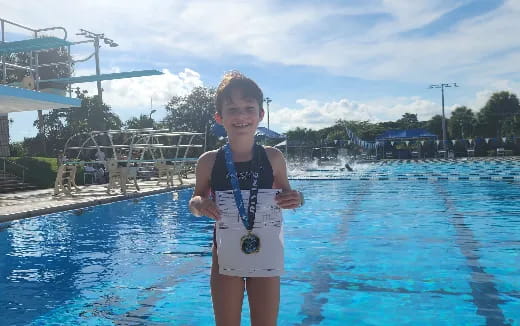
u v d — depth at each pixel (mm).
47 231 8711
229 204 2182
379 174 25047
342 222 8969
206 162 2301
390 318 3752
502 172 23938
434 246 6547
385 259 5805
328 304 4129
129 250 6816
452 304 4055
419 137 56469
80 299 4449
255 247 2145
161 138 31531
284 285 4734
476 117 76375
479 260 5656
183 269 5578
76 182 21016
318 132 82812
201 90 48875
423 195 13797
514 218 9023
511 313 3795
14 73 23812
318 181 20844
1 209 10953
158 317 3910
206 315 3945
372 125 83500
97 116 35625
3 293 4684
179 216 10648
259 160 2240
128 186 18781
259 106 2279
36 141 37500
